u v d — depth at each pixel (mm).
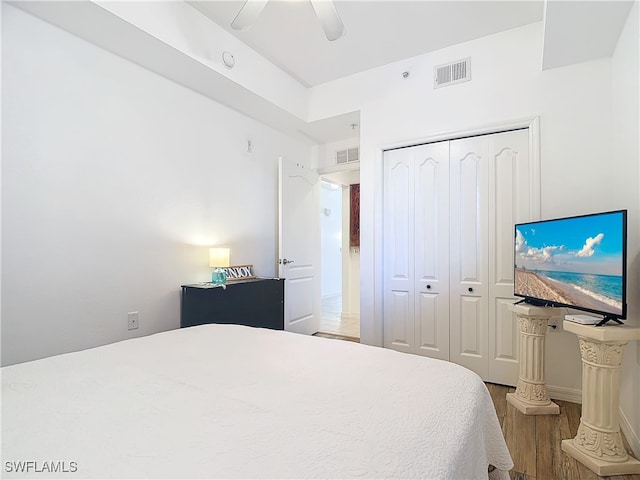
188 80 2844
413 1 2406
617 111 2219
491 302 2807
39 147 2045
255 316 3203
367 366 1234
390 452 708
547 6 1883
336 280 8836
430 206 3090
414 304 3152
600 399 1737
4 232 1908
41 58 2061
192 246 2982
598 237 1810
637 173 1846
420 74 3119
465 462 781
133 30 2199
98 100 2336
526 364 2355
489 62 2807
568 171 2492
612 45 2246
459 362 2936
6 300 1914
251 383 1069
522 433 2023
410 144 3158
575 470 1691
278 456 686
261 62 3158
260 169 3783
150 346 1467
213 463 664
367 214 3363
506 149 2762
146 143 2631
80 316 2219
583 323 1807
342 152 4398
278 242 4047
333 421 831
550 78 2572
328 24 2016
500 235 2775
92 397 958
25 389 1008
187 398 957
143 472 638
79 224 2225
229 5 2523
